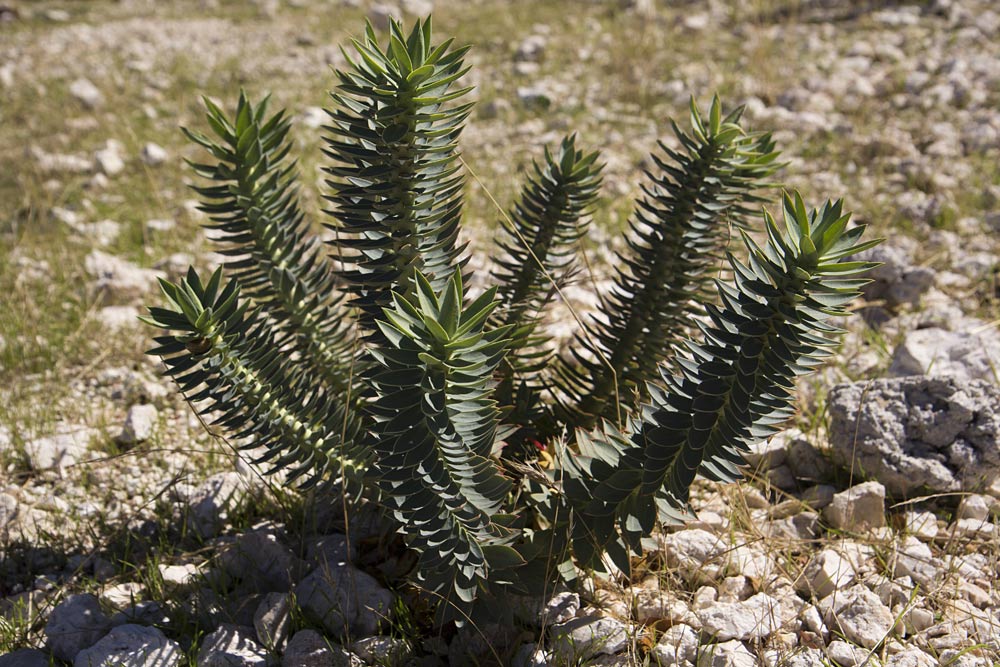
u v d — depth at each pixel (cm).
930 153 598
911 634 275
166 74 839
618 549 259
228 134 282
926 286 458
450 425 227
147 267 525
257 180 294
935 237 505
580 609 279
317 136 679
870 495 317
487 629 271
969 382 336
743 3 902
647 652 264
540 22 921
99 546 329
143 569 312
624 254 509
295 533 322
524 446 300
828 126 642
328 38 932
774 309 219
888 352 421
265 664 267
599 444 254
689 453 237
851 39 796
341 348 313
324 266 312
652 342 305
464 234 530
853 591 283
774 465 355
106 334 459
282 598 279
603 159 619
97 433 390
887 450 330
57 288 497
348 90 240
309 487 266
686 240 295
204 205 291
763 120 657
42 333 457
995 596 289
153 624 286
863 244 210
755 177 293
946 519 325
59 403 415
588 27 892
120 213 590
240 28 998
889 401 340
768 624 273
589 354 409
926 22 820
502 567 253
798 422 376
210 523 336
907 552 303
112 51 924
